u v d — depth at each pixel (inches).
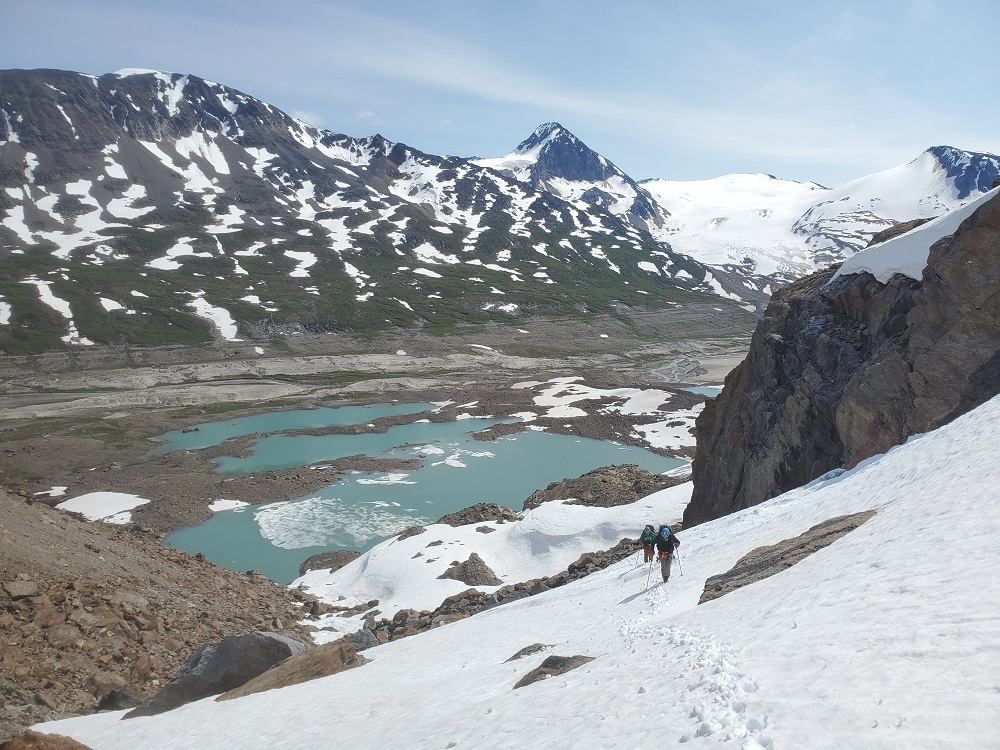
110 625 973.2
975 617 292.8
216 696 790.5
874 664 281.6
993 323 1120.8
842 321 1472.7
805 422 1406.3
